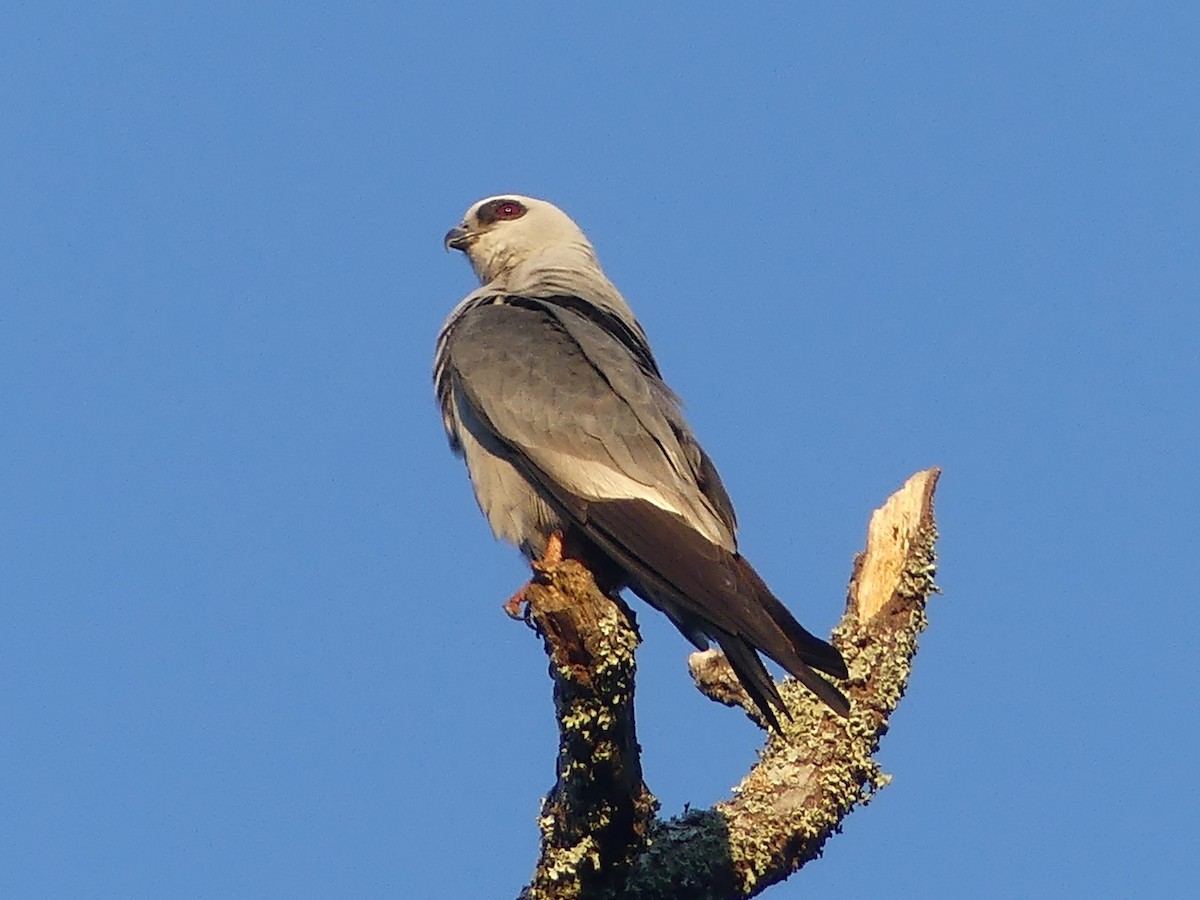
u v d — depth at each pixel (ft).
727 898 33.73
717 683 37.58
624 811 30.27
